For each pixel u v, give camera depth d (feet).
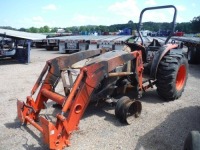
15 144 10.06
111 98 13.50
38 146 9.90
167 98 15.70
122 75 12.80
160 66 15.05
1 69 27.89
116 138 10.66
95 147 9.88
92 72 10.18
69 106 9.84
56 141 8.87
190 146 7.14
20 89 18.54
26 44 33.78
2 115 13.08
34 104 11.43
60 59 11.99
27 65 31.24
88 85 10.06
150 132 11.30
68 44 45.98
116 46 37.27
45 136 8.89
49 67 11.69
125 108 11.77
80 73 9.91
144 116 13.16
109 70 11.14
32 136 10.71
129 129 11.56
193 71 28.37
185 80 16.92
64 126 9.08
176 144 10.23
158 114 13.51
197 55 34.09
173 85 15.06
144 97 16.69
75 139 10.48
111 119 12.67
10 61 35.24
